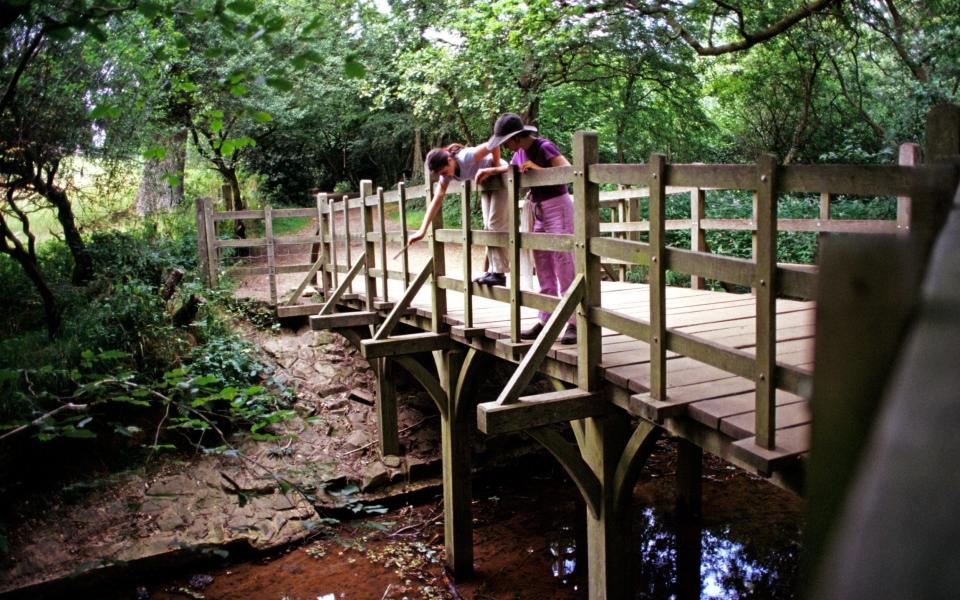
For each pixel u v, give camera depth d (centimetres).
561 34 1041
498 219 525
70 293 829
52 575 618
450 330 614
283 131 1544
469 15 1066
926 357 25
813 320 36
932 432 22
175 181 312
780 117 1527
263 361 918
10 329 792
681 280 1073
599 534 438
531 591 621
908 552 20
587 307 416
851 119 1384
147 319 832
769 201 282
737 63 1474
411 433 872
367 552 688
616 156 1541
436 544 705
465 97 1204
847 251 34
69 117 743
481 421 403
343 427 862
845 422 31
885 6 1209
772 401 293
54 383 682
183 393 344
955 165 38
